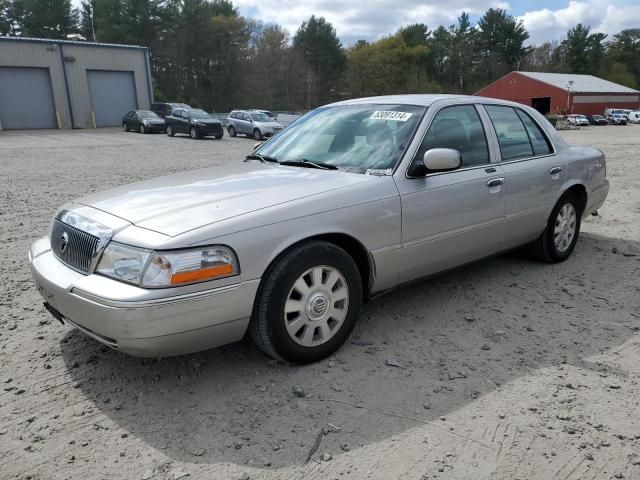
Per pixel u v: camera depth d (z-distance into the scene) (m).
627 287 4.83
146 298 2.72
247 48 77.50
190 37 70.25
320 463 2.53
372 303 4.39
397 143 3.92
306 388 3.14
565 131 45.25
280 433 2.75
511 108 4.91
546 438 2.71
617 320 4.12
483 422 2.83
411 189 3.74
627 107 69.69
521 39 100.38
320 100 86.81
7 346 3.66
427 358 3.50
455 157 3.64
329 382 3.21
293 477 2.44
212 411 2.93
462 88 99.31
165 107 36.78
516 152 4.76
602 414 2.90
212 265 2.86
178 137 30.47
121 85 37.88
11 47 32.81
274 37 81.56
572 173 5.27
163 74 70.50
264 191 3.39
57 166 15.14
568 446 2.65
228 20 72.62
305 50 86.81
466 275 5.09
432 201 3.86
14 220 7.57
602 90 66.81
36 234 6.75
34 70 33.97
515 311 4.27
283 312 3.17
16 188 10.70
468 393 3.10
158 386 3.17
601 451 2.61
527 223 4.82
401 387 3.16
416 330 3.91
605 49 104.00
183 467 2.50
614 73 98.69
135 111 33.50
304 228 3.19
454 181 4.02
